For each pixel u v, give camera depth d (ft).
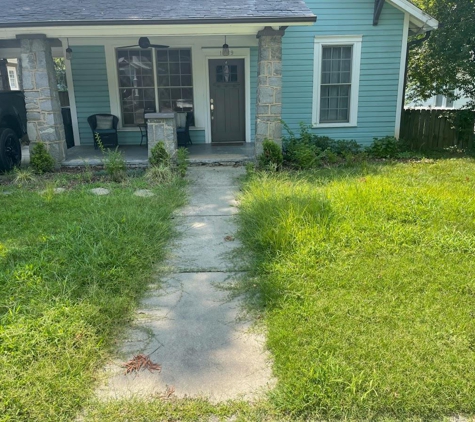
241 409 7.19
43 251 12.75
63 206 17.99
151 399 7.45
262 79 25.31
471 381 7.54
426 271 11.62
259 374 8.07
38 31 23.61
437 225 14.76
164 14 23.29
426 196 17.87
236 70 32.83
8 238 14.35
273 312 9.88
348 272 11.59
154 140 25.58
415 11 29.78
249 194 18.92
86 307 9.91
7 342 8.46
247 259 13.12
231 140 34.35
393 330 9.02
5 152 26.17
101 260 12.17
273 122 25.86
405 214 15.89
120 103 32.91
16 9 24.47
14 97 28.50
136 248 13.26
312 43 31.22
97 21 22.38
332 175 23.17
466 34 31.99
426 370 7.79
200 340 9.16
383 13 30.71
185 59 32.32
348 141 31.35
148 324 9.78
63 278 11.25
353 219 15.20
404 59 31.65
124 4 25.40
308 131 32.96
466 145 33.17
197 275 12.22
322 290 10.74
